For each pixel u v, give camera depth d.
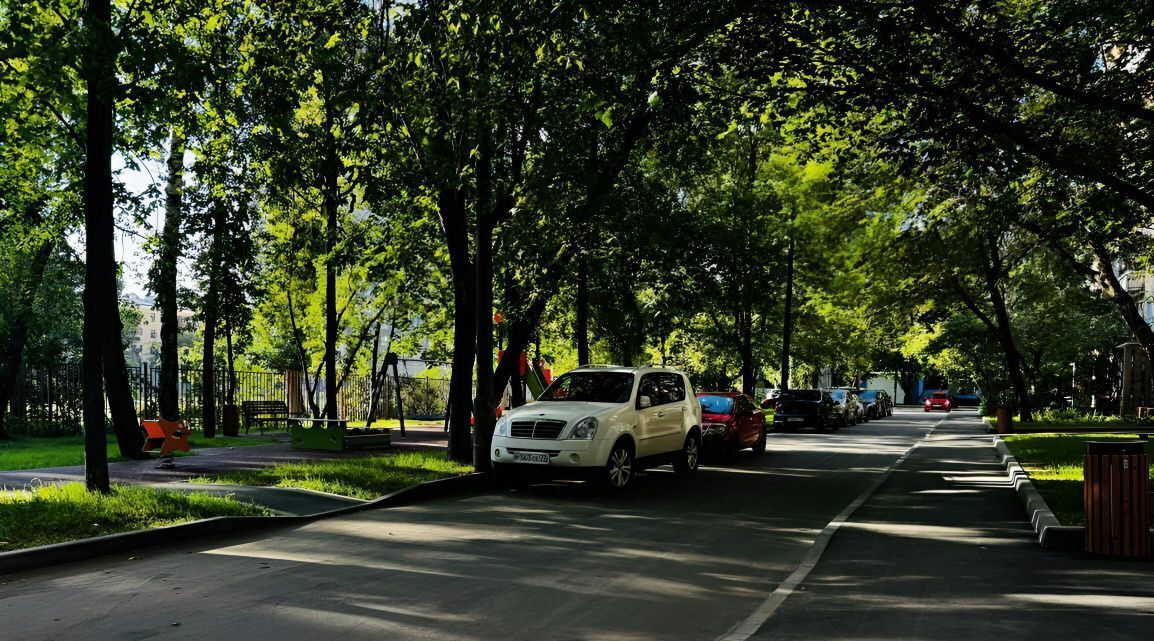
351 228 21.02
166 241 19.38
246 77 12.83
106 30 10.13
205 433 22.23
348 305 28.66
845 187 24.03
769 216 28.91
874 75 12.09
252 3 12.94
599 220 15.55
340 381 31.11
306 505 10.73
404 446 20.09
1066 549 8.48
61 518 8.50
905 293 30.84
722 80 14.64
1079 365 47.22
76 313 28.73
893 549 8.52
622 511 11.20
